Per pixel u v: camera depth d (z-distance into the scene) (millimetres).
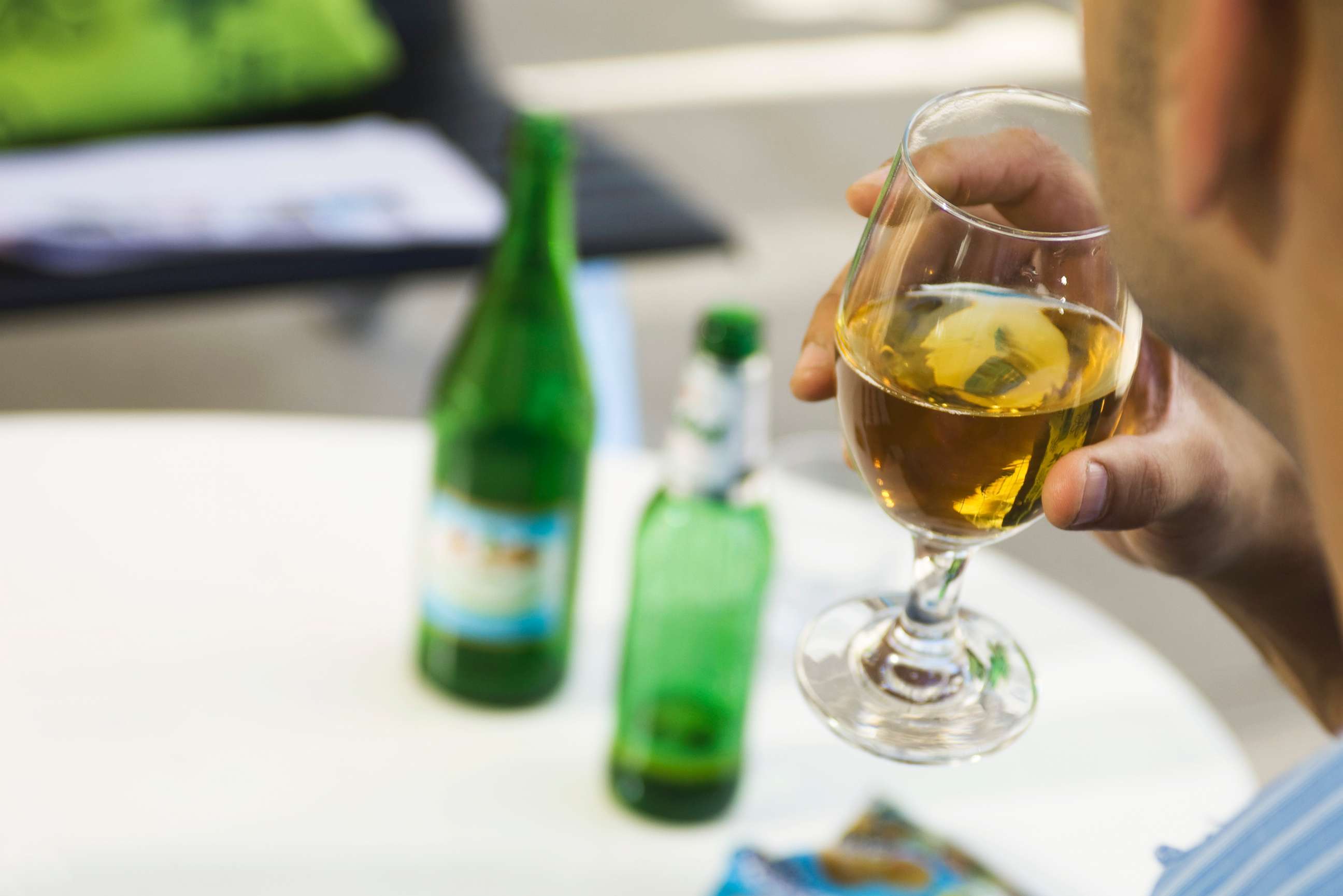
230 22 2324
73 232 1982
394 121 2447
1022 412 1077
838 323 1107
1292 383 791
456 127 2430
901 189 1087
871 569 1532
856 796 1413
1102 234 1072
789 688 1480
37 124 2236
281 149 2287
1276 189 737
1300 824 1051
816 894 1330
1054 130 1087
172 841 1342
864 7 5484
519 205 1463
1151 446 1127
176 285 1932
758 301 3320
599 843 1378
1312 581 1198
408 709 1437
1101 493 1098
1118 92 813
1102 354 1080
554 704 1457
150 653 1437
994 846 1380
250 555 1510
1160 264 831
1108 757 1442
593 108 4270
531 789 1401
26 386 2711
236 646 1451
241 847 1345
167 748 1387
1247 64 702
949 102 1090
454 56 2617
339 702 1431
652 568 1392
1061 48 5277
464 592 1419
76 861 1324
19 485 1523
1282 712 2344
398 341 3027
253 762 1389
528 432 1431
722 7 5316
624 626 1425
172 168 2189
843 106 4566
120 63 2266
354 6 2439
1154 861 1383
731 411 1330
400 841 1361
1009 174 1090
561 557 1428
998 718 1122
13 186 2080
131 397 2732
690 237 2094
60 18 2221
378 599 1500
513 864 1358
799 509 1577
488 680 1434
